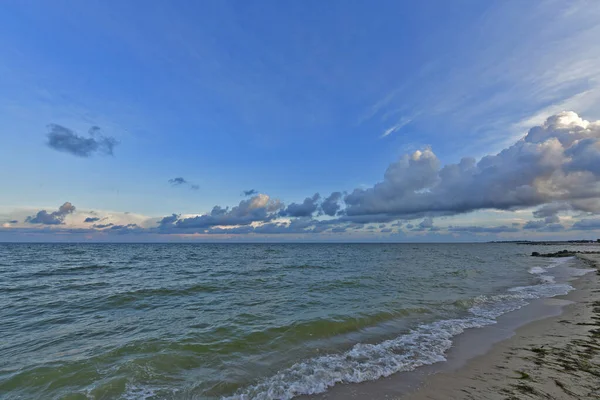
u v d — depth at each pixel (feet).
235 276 75.61
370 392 18.89
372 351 25.79
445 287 57.88
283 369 22.29
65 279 70.08
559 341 27.61
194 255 185.37
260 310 38.83
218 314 36.91
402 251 268.21
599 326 32.12
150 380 20.36
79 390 18.88
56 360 23.13
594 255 167.53
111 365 22.34
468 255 193.06
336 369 22.31
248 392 19.02
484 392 18.31
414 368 22.43
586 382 19.13
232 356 24.40
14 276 75.77
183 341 27.25
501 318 36.22
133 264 114.32
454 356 24.67
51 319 35.19
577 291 54.03
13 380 19.97
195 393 18.86
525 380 19.67
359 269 94.73
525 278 73.56
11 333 29.91
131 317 35.83
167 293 51.21
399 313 37.47
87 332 30.07
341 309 39.14
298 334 29.58
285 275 77.66
